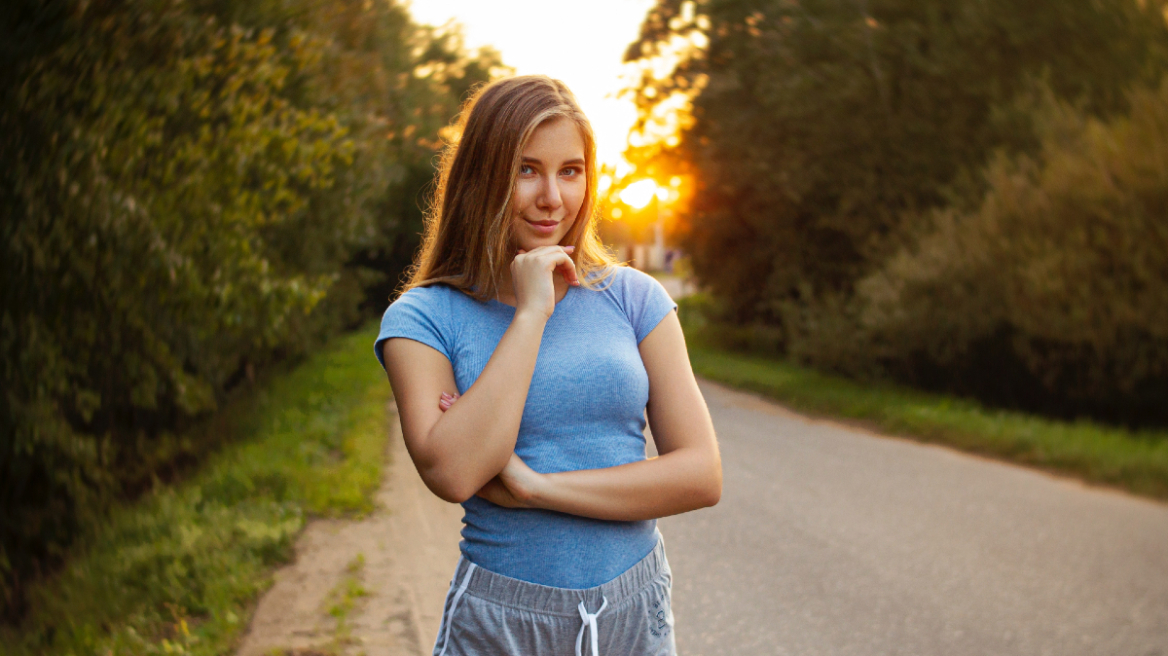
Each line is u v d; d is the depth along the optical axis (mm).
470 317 1520
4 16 3781
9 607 4070
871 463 7492
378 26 11516
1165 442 7793
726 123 15547
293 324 11641
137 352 5504
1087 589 4418
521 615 1442
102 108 4379
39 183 4066
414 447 1404
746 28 15367
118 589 4066
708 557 4980
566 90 1535
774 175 14508
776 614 4152
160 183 5188
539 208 1514
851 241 14578
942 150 12523
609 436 1491
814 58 13875
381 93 11570
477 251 1521
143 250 4875
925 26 12523
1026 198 9922
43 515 4742
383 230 23984
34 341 4312
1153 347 8414
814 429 9352
